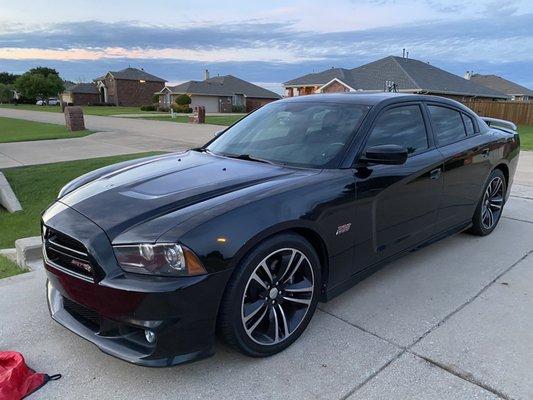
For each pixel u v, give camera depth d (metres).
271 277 2.64
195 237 2.29
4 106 69.81
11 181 8.09
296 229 2.71
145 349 2.35
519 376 2.54
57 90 82.00
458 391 2.41
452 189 4.07
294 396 2.38
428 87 34.00
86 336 2.50
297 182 2.83
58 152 12.11
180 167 3.26
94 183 3.08
